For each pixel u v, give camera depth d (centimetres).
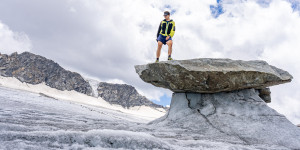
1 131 282
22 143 250
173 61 729
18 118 486
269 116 711
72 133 303
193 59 734
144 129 602
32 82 18712
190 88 788
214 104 791
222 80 733
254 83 773
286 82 825
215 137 562
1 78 16725
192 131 643
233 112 741
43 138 279
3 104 804
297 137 604
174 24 853
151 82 883
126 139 309
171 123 751
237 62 759
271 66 859
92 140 296
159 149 307
